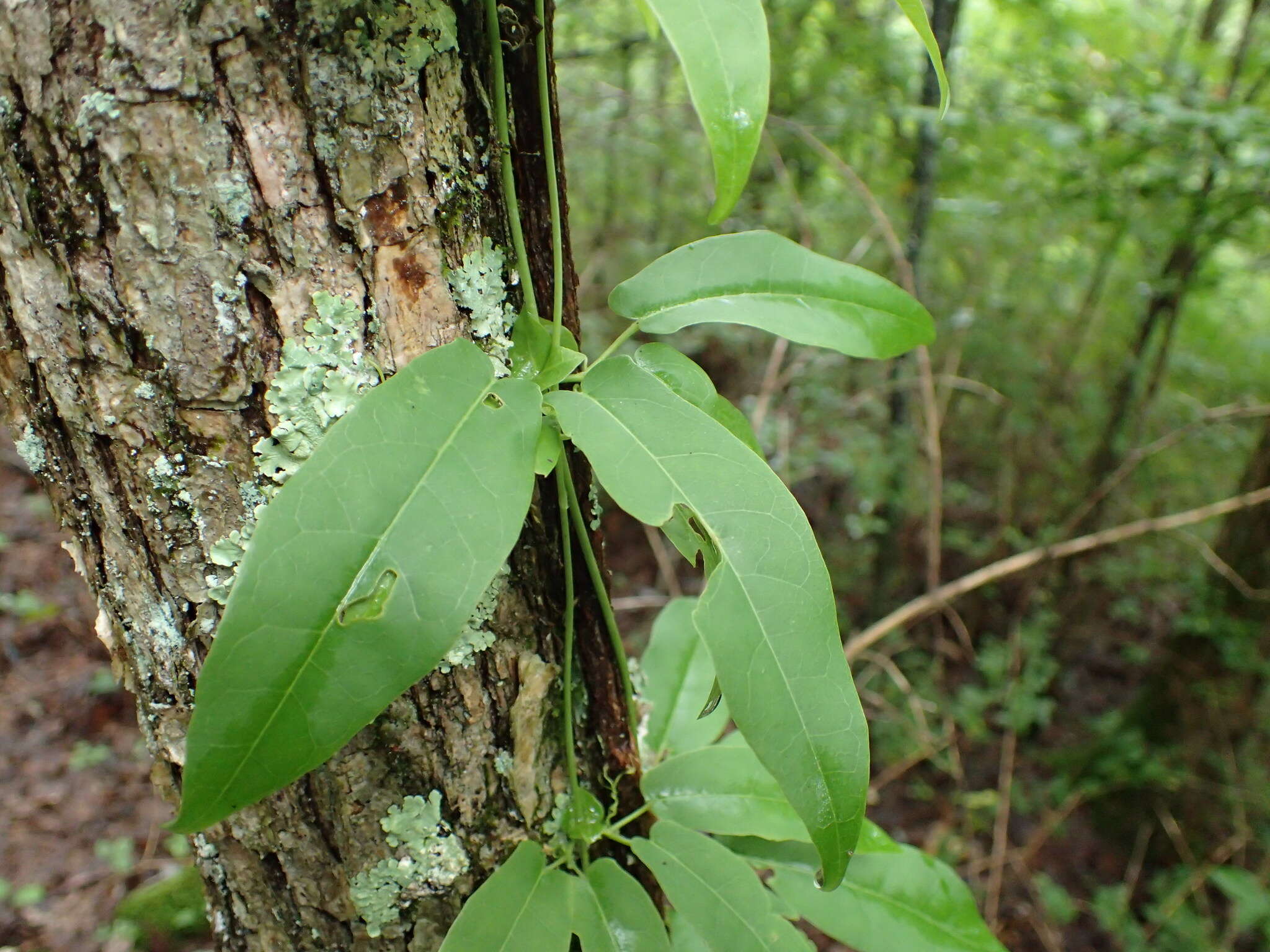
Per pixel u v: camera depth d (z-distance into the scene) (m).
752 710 0.19
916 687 0.83
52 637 0.93
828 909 0.26
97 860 0.70
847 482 1.04
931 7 0.85
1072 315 1.00
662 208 1.07
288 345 0.21
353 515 0.18
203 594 0.22
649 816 0.27
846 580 1.02
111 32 0.19
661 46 0.93
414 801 0.24
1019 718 0.77
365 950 0.25
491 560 0.18
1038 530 0.98
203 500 0.21
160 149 0.19
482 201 0.22
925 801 0.82
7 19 0.19
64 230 0.20
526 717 0.25
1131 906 0.74
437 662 0.18
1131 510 0.96
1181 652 0.77
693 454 0.21
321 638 0.17
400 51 0.20
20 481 1.20
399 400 0.19
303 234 0.20
